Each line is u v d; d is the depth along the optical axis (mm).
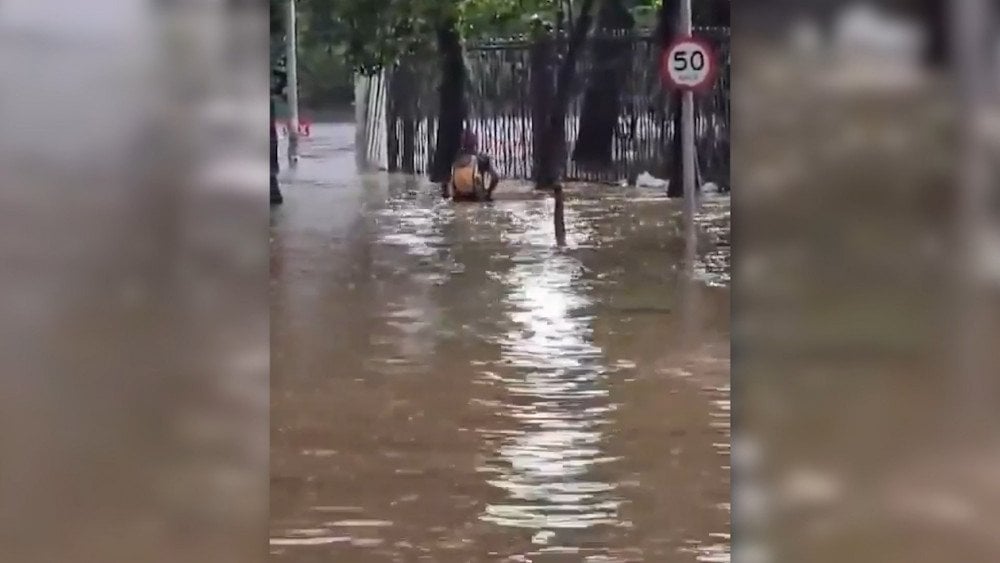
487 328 10117
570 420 7434
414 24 23047
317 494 6066
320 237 16125
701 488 6090
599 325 10266
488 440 6926
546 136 23438
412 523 5793
